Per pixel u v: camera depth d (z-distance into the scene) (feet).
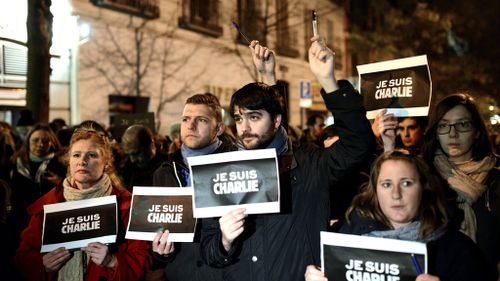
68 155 12.04
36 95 28.45
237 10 68.64
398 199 8.30
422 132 14.82
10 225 12.16
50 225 10.67
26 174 17.12
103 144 11.55
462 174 10.46
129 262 10.68
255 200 8.69
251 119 9.09
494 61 73.87
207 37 62.90
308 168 9.31
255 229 9.17
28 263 10.91
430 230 8.25
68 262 10.88
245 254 9.12
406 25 77.20
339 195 12.07
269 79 11.23
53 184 16.17
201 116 11.68
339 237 8.23
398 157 8.52
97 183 11.30
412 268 7.78
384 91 11.75
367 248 8.06
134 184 16.66
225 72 66.28
